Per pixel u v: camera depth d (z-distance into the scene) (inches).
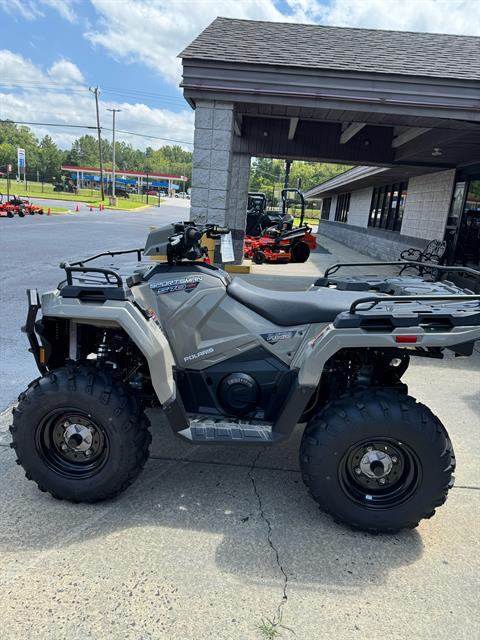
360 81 308.0
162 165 6338.6
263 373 116.0
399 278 146.7
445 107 303.4
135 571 93.0
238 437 109.3
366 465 105.0
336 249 941.8
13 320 261.7
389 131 504.1
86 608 84.2
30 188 3014.3
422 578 94.7
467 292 122.4
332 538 105.0
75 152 5378.9
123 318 106.4
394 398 103.7
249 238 637.3
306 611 85.7
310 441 104.1
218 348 116.5
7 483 120.0
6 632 79.0
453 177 509.0
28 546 98.6
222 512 112.0
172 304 117.3
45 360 117.0
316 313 114.7
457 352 103.8
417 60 338.3
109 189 3511.3
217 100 335.9
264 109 373.7
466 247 475.2
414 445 100.7
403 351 118.0
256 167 4409.5
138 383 125.3
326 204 1717.5
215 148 349.1
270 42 376.2
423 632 82.4
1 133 4977.9
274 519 110.4
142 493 118.3
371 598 89.4
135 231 943.7
